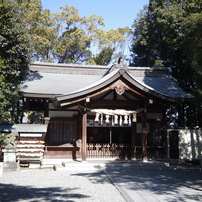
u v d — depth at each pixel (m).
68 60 31.16
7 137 11.27
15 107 16.48
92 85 11.81
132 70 19.22
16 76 13.27
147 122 14.70
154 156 14.48
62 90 14.34
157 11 21.17
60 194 6.92
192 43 10.25
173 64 21.25
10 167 11.14
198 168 12.45
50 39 29.02
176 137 15.03
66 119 13.77
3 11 11.05
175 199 6.44
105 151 13.85
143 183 8.39
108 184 8.34
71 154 13.72
